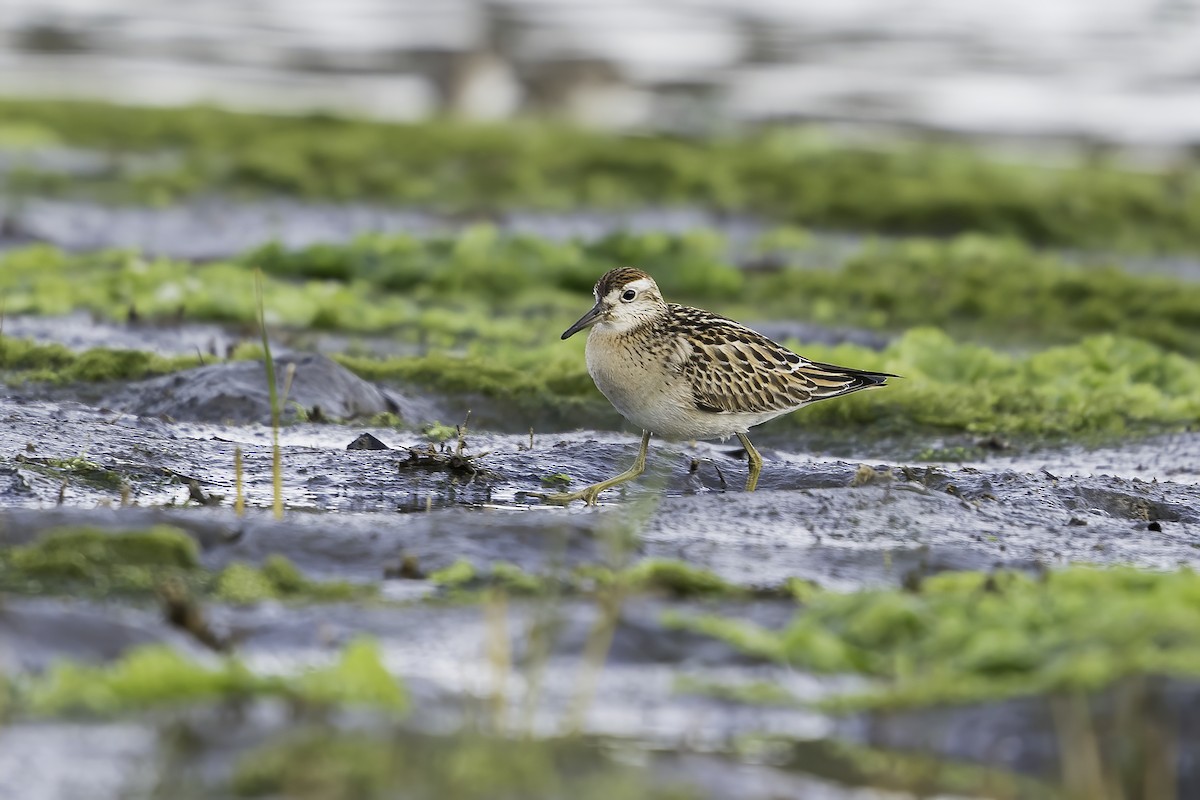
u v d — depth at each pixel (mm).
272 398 9789
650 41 48281
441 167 33812
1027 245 29562
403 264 22578
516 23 49719
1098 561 9898
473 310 20969
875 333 20422
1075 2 53625
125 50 46062
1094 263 27812
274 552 8812
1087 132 39594
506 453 12844
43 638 6836
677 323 12852
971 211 30672
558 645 7324
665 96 42969
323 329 19281
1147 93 43281
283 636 7375
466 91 43906
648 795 5738
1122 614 7266
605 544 9031
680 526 10070
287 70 45000
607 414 15391
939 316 21656
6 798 5508
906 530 10289
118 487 11023
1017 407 15992
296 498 11070
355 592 8195
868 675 7090
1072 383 16984
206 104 38875
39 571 7980
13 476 10797
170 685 6340
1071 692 6574
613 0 53531
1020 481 11930
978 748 6305
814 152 35906
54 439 12102
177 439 12680
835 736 6441
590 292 22812
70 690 6281
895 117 40938
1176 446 14766
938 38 49500
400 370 15992
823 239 29078
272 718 6207
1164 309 21844
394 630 7516
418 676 6871
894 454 14656
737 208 31609
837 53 47500
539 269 22875
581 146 35625
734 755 6230
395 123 37750
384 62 46219
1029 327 21266
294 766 5758
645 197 32594
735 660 7184
